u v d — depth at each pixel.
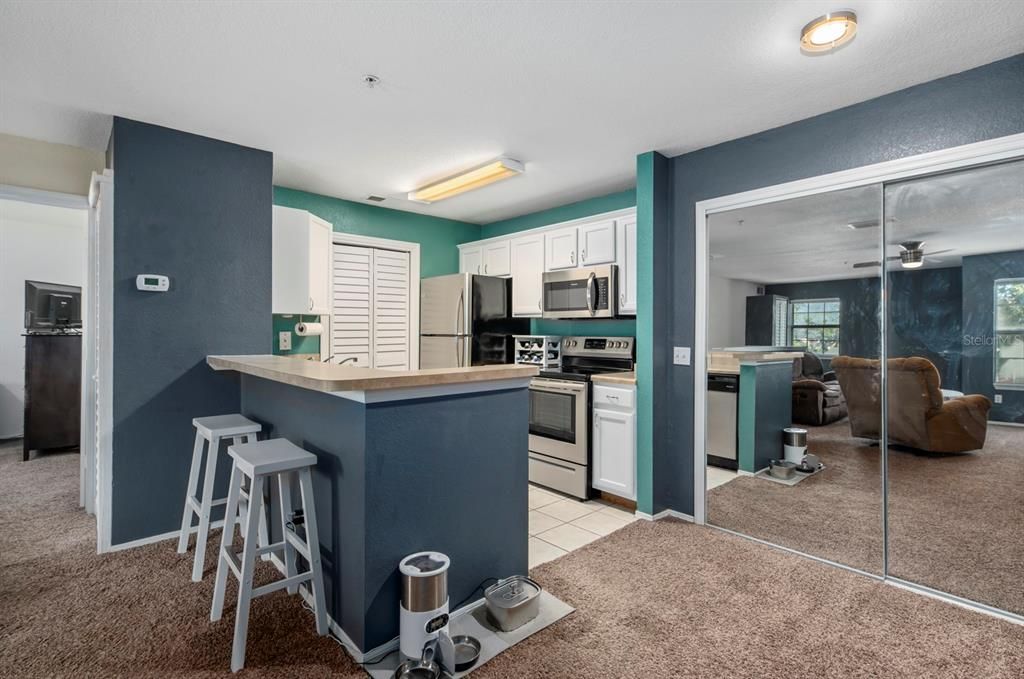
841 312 2.56
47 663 1.75
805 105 2.48
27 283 4.58
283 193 3.94
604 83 2.27
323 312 3.68
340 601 1.93
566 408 3.66
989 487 2.18
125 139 2.62
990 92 2.10
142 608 2.09
